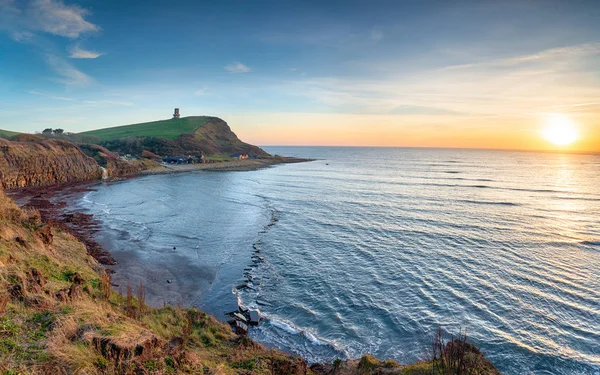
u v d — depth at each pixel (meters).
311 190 83.69
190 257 34.38
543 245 38.47
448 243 39.50
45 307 11.05
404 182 98.69
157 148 168.12
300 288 27.92
